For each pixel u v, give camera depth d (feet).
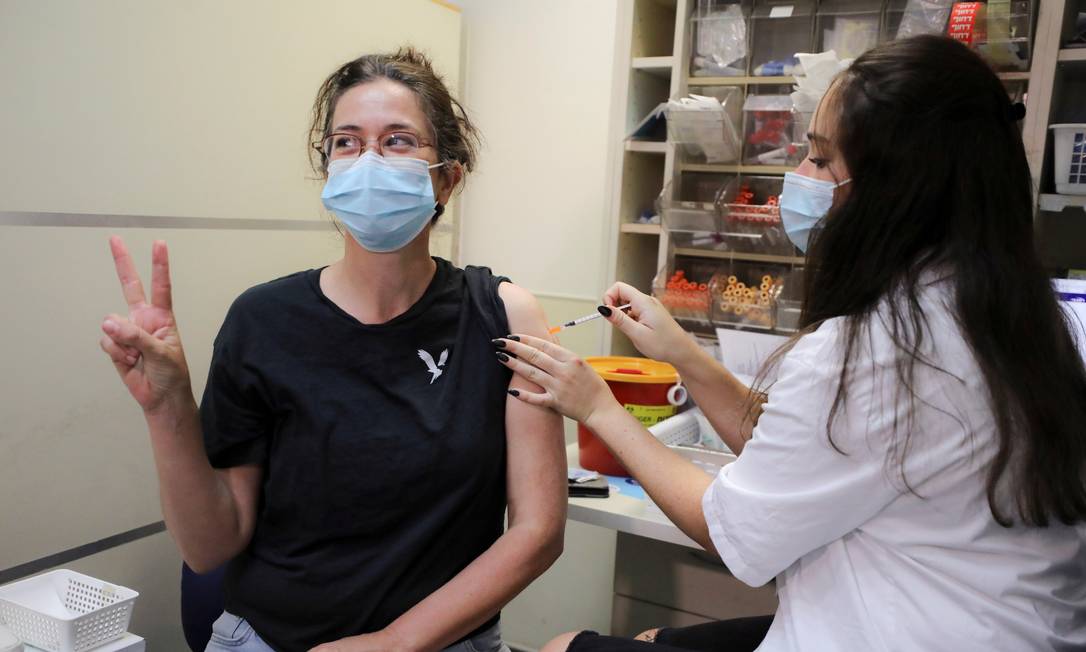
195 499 4.02
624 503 5.46
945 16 5.97
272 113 7.38
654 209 7.73
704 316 6.84
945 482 3.26
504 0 9.12
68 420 6.27
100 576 6.66
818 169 4.08
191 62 6.65
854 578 3.47
